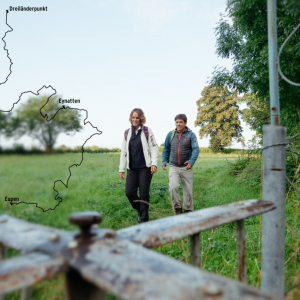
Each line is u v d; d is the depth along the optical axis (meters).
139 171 3.76
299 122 6.91
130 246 0.75
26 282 0.60
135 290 0.54
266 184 1.68
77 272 0.68
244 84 7.94
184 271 0.60
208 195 6.25
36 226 0.91
